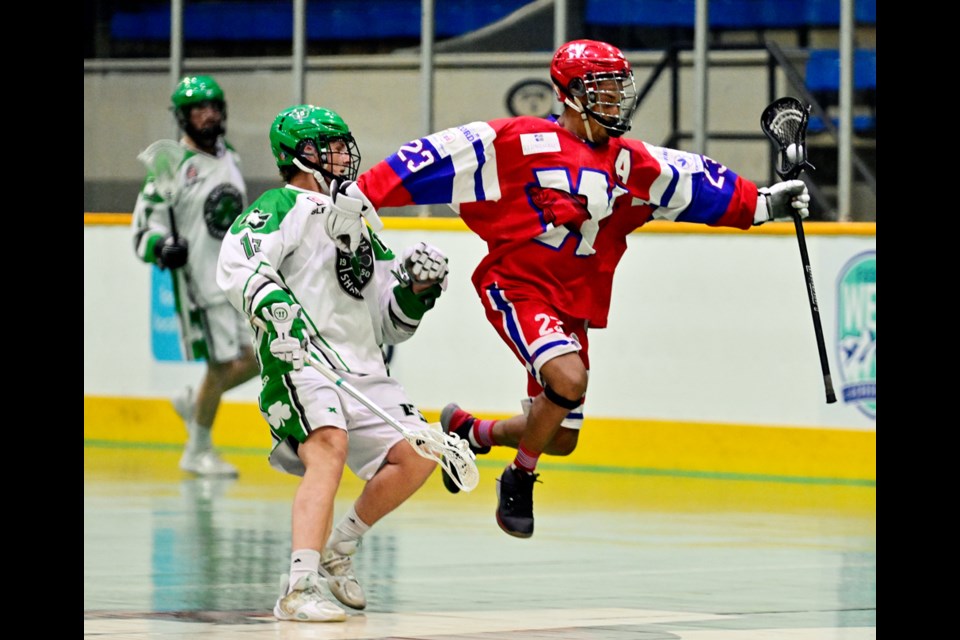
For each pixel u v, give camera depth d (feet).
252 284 46.88
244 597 50.78
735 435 94.58
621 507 79.77
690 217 55.42
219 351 91.71
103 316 112.06
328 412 47.52
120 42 114.62
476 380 100.58
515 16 110.32
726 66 103.81
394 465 48.49
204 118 92.53
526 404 57.77
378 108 110.63
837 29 107.96
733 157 104.37
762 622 46.26
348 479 94.43
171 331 110.01
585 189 52.42
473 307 100.63
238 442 108.27
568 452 57.57
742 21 108.99
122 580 54.54
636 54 107.96
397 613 47.98
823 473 92.17
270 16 116.98
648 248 96.53
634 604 50.44
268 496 82.53
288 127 49.26
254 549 62.95
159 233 91.30
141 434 111.14
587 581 56.08
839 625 45.78
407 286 49.90
